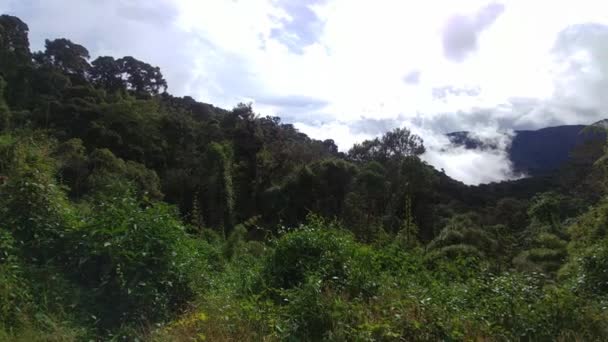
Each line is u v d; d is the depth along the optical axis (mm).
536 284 5586
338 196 34406
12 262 5070
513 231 16484
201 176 36938
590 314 4844
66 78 46531
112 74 60219
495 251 10883
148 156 41250
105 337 4559
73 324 4566
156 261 5453
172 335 4309
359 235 11070
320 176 35531
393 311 4602
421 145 44219
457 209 29828
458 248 9359
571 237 12188
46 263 5340
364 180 30016
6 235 5328
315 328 4441
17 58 45219
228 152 40156
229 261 9789
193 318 4645
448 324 4441
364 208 25984
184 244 6266
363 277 5438
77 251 5430
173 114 49062
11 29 48438
